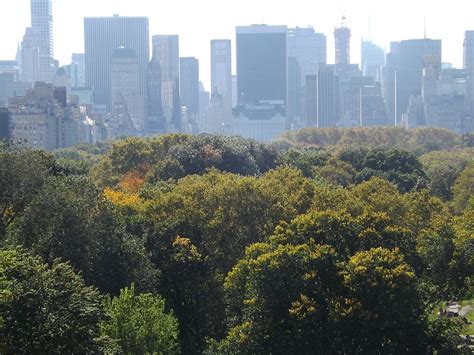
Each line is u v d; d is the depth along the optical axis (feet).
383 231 463.01
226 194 595.47
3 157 525.75
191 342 493.36
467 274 494.18
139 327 388.57
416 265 476.13
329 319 394.11
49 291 324.80
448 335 412.36
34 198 484.33
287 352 395.75
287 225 466.29
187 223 550.77
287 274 413.18
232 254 551.18
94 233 468.75
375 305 401.08
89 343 328.29
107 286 454.40
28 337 312.91
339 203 581.12
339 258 423.64
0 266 329.52
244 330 409.28
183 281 507.71
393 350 400.67
